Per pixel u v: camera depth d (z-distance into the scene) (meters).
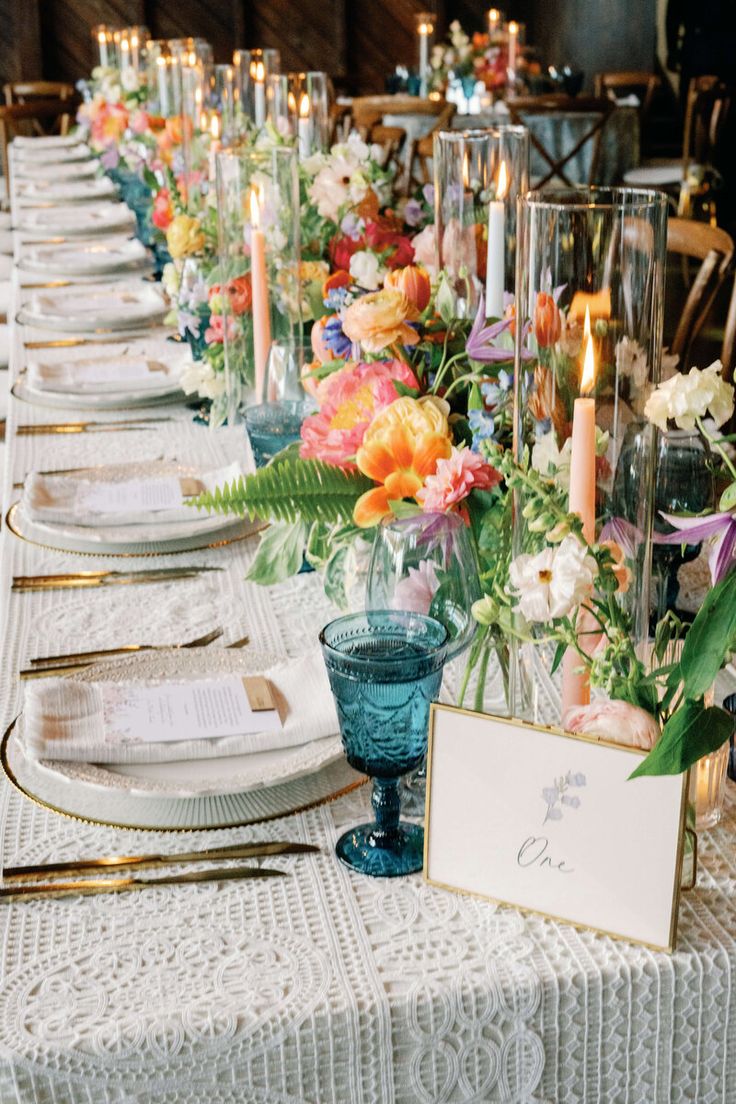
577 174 5.86
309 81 2.96
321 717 1.00
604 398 0.88
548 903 0.81
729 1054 0.80
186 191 2.71
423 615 0.90
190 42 4.39
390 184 2.02
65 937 0.81
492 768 0.81
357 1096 0.76
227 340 1.74
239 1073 0.74
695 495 1.14
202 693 1.04
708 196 5.81
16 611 1.29
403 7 8.37
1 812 0.94
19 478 1.66
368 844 0.89
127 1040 0.73
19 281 2.90
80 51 8.10
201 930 0.82
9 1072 0.72
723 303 5.05
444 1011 0.75
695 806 0.84
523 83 6.20
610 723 0.77
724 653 0.69
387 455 1.01
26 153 5.30
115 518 1.44
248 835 0.92
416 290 1.14
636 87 7.00
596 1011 0.77
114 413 1.96
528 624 0.87
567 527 0.79
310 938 0.81
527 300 0.88
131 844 0.90
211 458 1.74
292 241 1.68
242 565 1.41
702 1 7.93
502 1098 0.78
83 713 1.00
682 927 0.81
